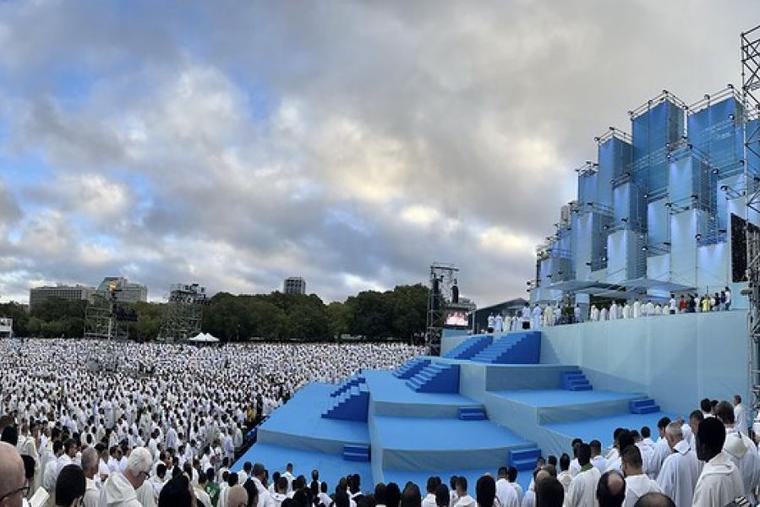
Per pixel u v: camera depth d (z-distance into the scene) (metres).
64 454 11.19
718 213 27.73
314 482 12.41
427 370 25.91
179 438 21.83
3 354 61.91
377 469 16.81
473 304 54.34
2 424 9.75
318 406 27.86
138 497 7.30
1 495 2.73
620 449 8.59
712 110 30.86
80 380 36.88
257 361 56.22
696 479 6.48
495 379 20.88
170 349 69.06
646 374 19.50
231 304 101.38
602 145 38.38
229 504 5.28
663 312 21.88
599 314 25.38
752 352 14.32
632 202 34.56
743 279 15.34
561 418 16.97
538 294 45.59
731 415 6.98
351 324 92.62
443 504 7.57
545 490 4.70
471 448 15.76
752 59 16.42
